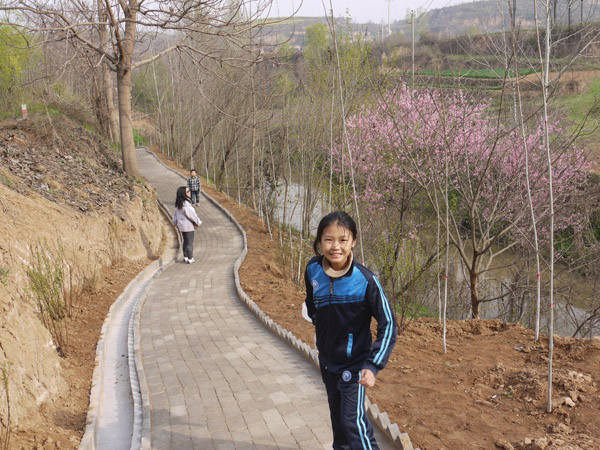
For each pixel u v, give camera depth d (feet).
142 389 16.01
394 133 37.63
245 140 88.58
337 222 8.59
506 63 22.49
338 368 9.13
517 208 35.99
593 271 44.91
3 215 21.90
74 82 105.70
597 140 36.99
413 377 16.21
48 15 46.55
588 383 14.01
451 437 12.12
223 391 15.74
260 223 61.82
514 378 15.08
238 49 76.18
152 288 33.12
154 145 144.66
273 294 30.53
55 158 41.98
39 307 19.19
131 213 40.60
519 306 46.85
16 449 12.01
